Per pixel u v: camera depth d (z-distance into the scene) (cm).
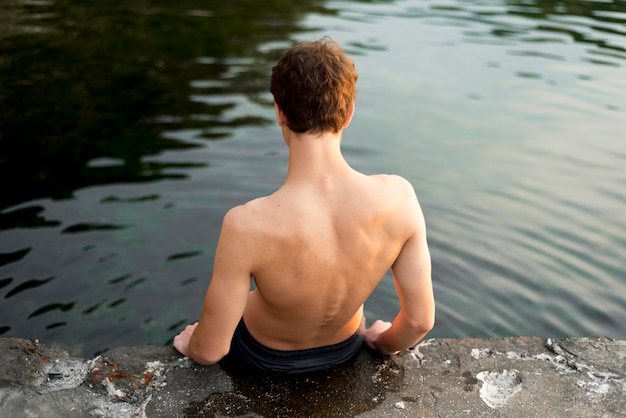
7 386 234
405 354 262
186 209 437
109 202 439
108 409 229
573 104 634
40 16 899
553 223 434
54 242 387
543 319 344
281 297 215
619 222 438
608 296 362
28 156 497
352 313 231
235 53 765
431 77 698
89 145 523
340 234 205
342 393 240
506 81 689
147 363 251
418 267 221
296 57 195
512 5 1016
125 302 342
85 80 663
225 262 205
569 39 833
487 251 402
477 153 535
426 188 476
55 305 334
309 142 200
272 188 471
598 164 519
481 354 264
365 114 607
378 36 835
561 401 238
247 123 580
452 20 921
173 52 763
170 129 561
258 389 241
